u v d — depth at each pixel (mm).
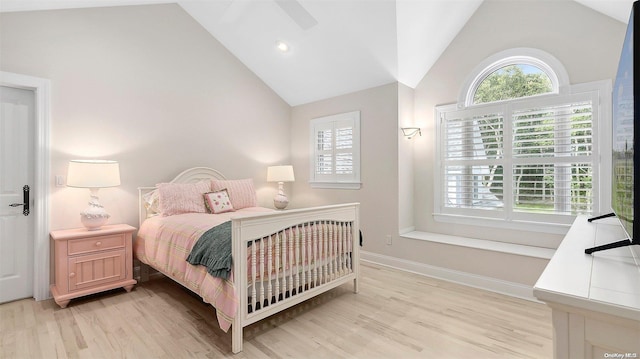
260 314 2121
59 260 2629
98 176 2793
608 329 708
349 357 1908
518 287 2834
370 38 3340
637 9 882
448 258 3299
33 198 2867
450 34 3541
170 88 3738
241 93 4484
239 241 2006
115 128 3291
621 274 879
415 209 4004
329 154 4543
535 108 3078
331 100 4520
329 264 2723
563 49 2920
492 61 3344
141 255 3170
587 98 2797
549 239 3018
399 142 3752
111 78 3262
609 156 2699
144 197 3438
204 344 2059
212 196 3537
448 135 3707
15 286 2777
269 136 4844
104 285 2848
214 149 4168
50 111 2863
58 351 1971
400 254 3705
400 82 3779
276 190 4953
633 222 918
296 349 1997
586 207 2824
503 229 3307
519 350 1977
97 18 3168
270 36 3842
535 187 3098
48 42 2857
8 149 2744
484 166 3441
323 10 3201
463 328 2258
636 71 886
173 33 3770
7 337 2139
